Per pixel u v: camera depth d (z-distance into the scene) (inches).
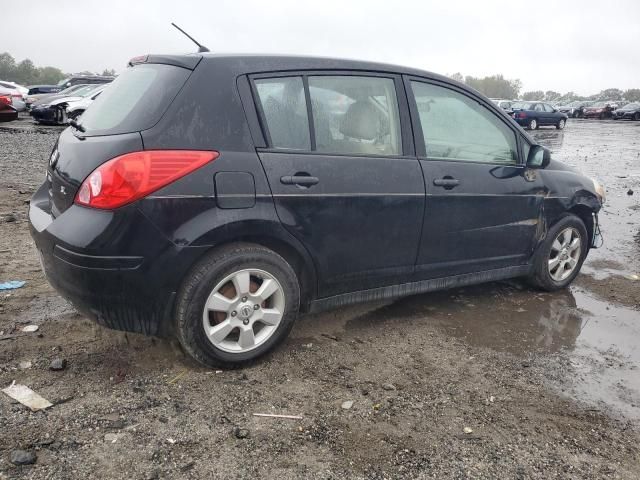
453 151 151.3
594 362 135.9
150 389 111.7
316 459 94.0
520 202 164.1
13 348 124.6
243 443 96.9
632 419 111.7
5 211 253.3
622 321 163.3
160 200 105.3
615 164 602.5
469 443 101.0
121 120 112.0
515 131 166.1
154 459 91.3
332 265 130.8
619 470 96.1
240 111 116.0
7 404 103.4
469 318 159.8
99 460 90.1
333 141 129.3
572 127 1386.6
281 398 111.7
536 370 130.1
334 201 125.9
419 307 166.1
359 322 152.5
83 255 103.7
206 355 117.1
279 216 118.5
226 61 118.0
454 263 154.0
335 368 125.6
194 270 112.5
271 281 121.6
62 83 1019.3
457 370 128.2
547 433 105.3
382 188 133.5
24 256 189.5
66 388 110.1
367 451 97.0
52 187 121.4
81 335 132.7
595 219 194.7
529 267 175.2
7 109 614.9
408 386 119.6
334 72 132.0
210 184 109.9
